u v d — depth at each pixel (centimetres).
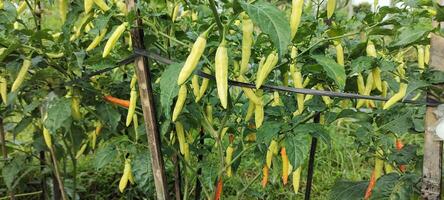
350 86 246
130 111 237
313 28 236
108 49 201
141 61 215
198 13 242
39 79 263
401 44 198
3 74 268
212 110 267
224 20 238
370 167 493
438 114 192
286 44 157
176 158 273
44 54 254
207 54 224
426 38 212
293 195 423
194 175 279
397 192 220
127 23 202
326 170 484
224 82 174
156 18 244
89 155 480
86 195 426
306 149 210
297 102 240
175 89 180
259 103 217
